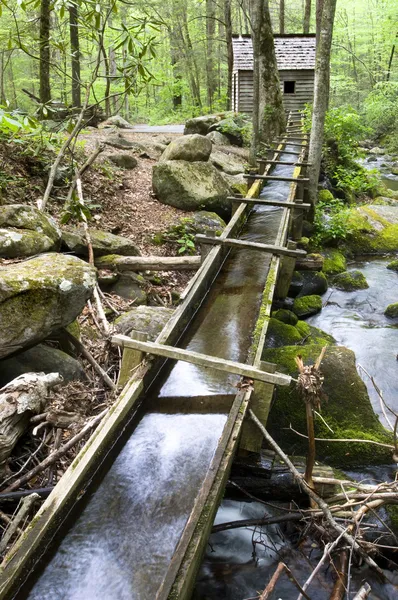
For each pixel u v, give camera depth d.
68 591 2.44
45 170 7.13
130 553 2.65
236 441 3.08
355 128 14.35
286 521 3.50
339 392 4.69
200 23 26.86
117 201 8.04
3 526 2.83
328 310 7.88
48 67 9.98
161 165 8.52
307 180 8.98
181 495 3.02
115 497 2.97
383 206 11.98
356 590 3.20
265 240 7.38
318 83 9.34
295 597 3.15
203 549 2.53
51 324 3.69
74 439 3.24
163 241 7.48
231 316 5.17
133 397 3.49
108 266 6.12
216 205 8.67
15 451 3.31
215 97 25.22
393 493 3.14
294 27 35.41
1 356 3.46
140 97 30.61
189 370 4.26
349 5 35.19
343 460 4.29
